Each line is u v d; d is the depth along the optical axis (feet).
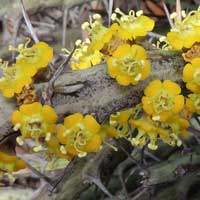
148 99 0.66
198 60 0.66
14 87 0.64
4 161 0.67
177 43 0.67
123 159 0.93
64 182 0.88
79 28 1.41
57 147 0.66
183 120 0.68
